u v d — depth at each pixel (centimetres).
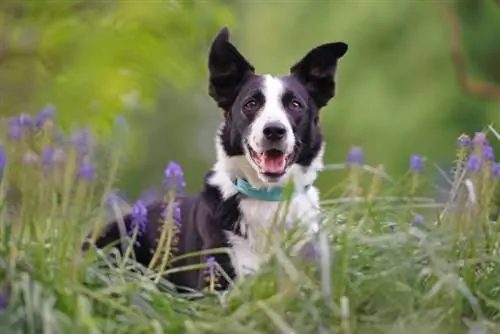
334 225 795
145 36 1608
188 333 699
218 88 996
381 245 772
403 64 2091
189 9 1622
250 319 722
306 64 1002
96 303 723
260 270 751
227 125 978
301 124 957
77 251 740
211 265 837
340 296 733
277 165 923
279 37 2239
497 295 766
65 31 1587
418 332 725
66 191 772
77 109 1570
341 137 2109
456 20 1764
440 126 2059
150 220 1027
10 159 822
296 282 720
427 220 905
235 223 944
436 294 746
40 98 1587
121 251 1016
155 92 1727
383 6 2117
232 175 956
